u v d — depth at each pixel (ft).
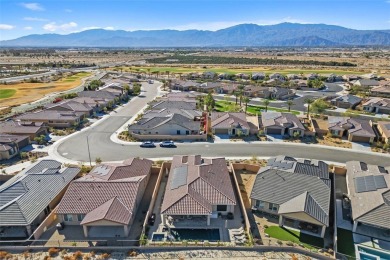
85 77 597.11
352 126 234.79
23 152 200.75
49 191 143.13
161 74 629.92
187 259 109.91
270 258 110.11
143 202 145.59
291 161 164.86
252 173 175.63
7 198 133.80
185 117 254.88
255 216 135.64
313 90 445.78
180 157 178.50
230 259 109.81
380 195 129.29
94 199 131.13
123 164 162.50
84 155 203.51
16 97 399.65
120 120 286.05
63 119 262.67
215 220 132.16
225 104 354.13
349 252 112.68
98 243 117.91
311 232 124.26
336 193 152.15
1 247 115.65
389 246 115.75
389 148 210.38
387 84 422.41
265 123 249.14
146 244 116.37
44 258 110.52
